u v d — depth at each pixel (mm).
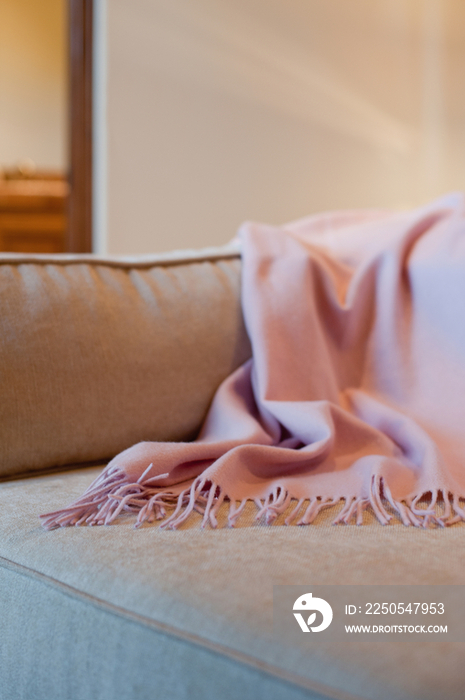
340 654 442
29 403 861
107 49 2076
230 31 2328
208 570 558
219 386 1047
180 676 487
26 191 3594
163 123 2201
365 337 1127
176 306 1040
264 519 715
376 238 1209
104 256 1074
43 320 896
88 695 544
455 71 2881
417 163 2848
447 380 1030
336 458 918
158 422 974
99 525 688
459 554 607
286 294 1083
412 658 436
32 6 4441
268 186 2467
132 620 524
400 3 2729
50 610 589
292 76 2492
